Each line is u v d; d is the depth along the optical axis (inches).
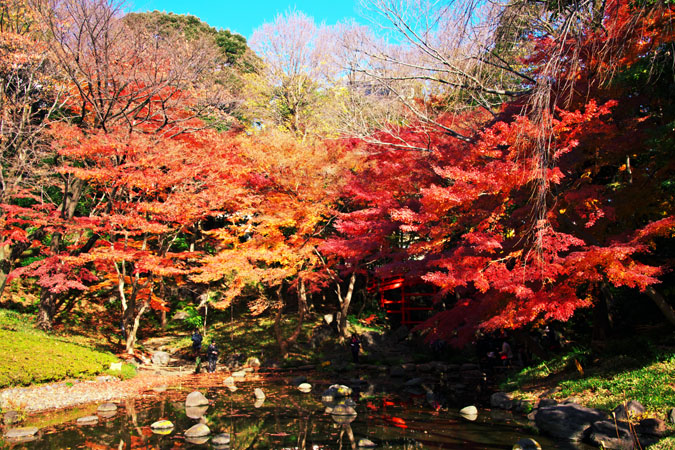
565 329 653.3
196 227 1044.5
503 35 311.7
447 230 423.2
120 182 635.5
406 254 542.3
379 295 1066.7
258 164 722.2
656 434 259.3
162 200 816.9
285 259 722.2
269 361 761.0
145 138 642.2
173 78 709.3
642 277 313.3
